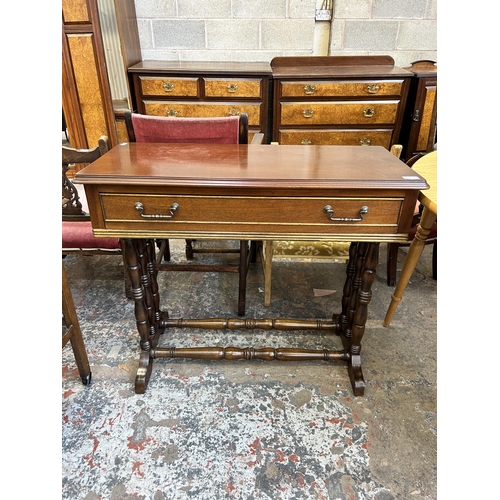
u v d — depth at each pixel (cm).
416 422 129
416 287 203
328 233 109
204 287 201
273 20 281
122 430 125
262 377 147
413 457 117
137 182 101
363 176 104
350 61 281
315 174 105
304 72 259
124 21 256
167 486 109
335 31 283
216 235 110
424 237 148
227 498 106
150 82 256
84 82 261
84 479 110
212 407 134
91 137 280
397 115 263
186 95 260
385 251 242
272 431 125
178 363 153
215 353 145
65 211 168
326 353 145
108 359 154
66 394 138
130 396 138
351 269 150
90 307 185
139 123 142
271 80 267
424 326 174
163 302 189
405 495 107
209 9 278
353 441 122
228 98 260
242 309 176
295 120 266
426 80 254
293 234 109
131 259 125
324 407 134
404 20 280
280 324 158
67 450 118
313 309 184
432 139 271
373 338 167
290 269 219
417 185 101
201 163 115
